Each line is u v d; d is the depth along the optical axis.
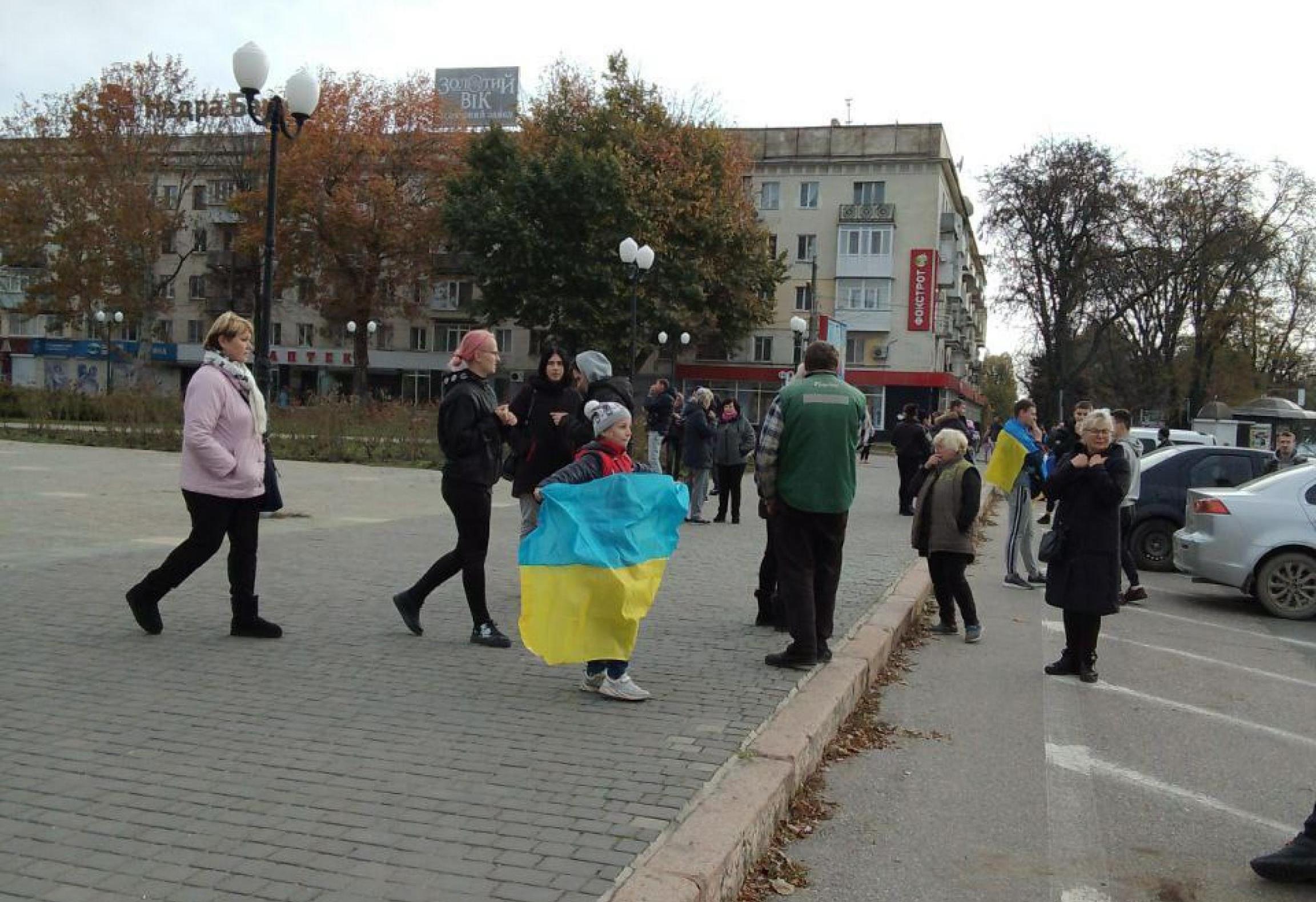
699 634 7.09
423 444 24.86
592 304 43.00
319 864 3.27
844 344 25.88
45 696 5.02
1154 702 6.59
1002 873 3.96
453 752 4.41
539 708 5.15
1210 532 10.41
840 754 5.29
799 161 59.56
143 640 6.21
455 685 5.51
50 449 24.78
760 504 6.34
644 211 43.38
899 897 3.73
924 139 58.31
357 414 25.64
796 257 60.09
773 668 6.12
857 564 10.85
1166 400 48.16
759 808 3.89
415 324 65.75
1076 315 44.84
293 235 52.03
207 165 60.53
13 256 53.38
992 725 5.93
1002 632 8.74
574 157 42.16
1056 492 6.95
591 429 6.71
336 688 5.36
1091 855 4.16
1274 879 3.92
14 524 11.26
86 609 6.99
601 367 6.93
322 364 66.62
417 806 3.79
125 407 27.05
